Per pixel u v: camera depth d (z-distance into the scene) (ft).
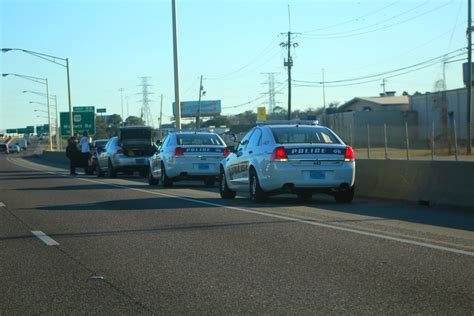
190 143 68.90
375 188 53.01
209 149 68.28
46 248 31.04
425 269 24.63
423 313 18.99
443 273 23.93
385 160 52.13
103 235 34.47
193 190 65.67
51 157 215.72
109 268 26.23
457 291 21.40
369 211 43.04
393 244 29.86
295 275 24.20
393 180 51.06
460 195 44.19
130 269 25.94
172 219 40.11
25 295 22.18
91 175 107.45
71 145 108.88
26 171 127.13
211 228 35.91
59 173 116.47
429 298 20.62
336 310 19.48
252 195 48.93
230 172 53.47
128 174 109.70
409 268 24.85
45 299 21.63
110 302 21.08
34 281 24.25
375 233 33.06
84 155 108.37
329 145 46.16
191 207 46.93
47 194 62.28
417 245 29.48
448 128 157.89
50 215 43.98
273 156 45.57
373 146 198.08
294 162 45.21
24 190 68.39
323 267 25.40
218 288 22.54
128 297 21.65
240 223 37.55
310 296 21.17
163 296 21.66
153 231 35.40
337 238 31.78
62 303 21.08
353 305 19.98
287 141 46.75
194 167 67.72
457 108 188.85
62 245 31.76
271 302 20.57
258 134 49.44
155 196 57.52
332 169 45.75
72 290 22.79
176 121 111.96
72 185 76.38
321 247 29.53
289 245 30.19
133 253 29.19
